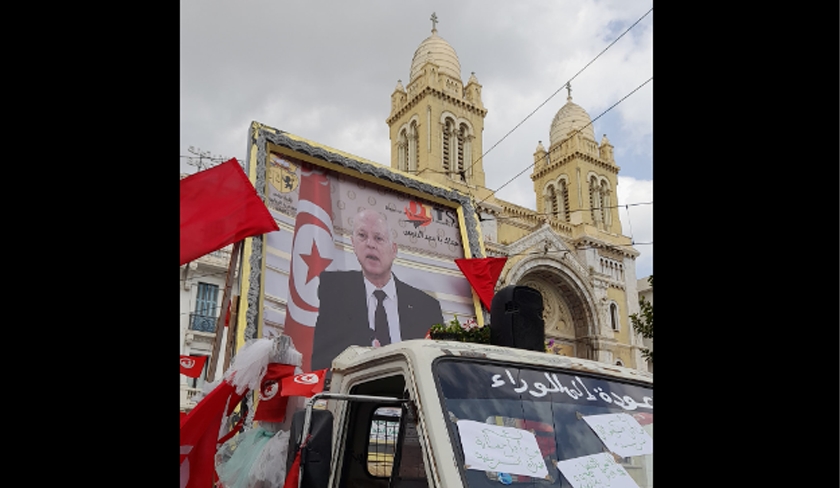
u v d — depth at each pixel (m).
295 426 2.62
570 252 33.91
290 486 2.55
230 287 7.03
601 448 2.54
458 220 10.21
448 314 9.37
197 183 6.61
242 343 6.90
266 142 8.18
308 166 8.66
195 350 23.34
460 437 2.33
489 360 2.71
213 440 4.59
